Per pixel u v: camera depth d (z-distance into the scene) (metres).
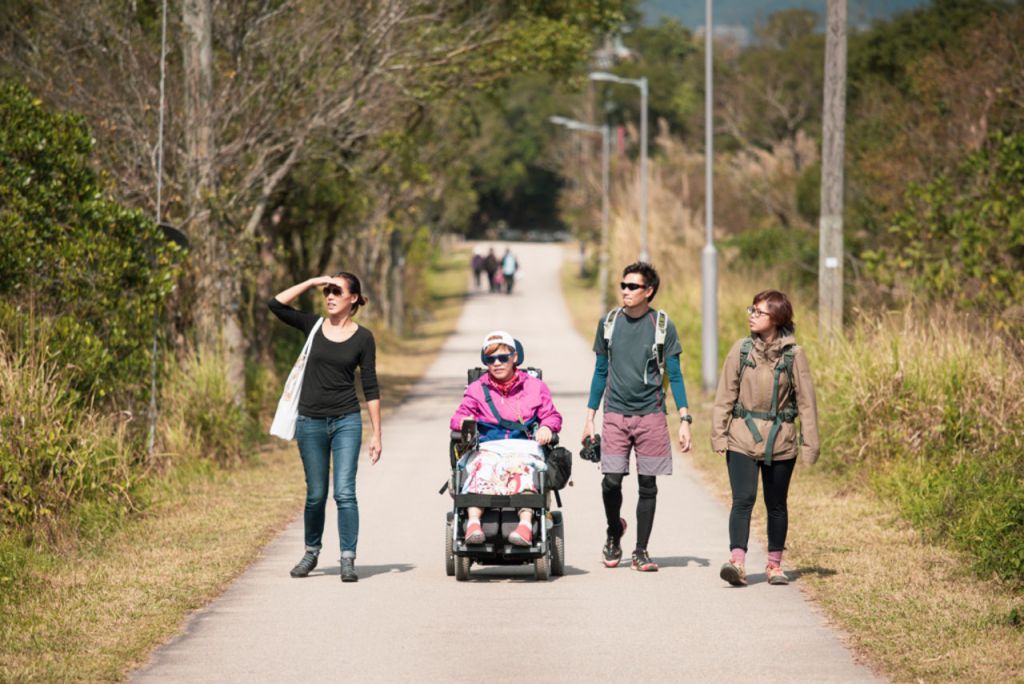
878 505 38.28
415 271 190.62
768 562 29.06
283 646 23.53
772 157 158.50
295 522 37.59
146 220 44.56
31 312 36.97
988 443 38.31
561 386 90.75
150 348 46.56
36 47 56.41
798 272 109.06
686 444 29.89
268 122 61.44
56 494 33.78
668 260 128.75
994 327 48.28
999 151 59.44
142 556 31.86
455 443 29.92
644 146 121.88
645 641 23.81
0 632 24.11
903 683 20.84
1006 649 22.47
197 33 57.38
